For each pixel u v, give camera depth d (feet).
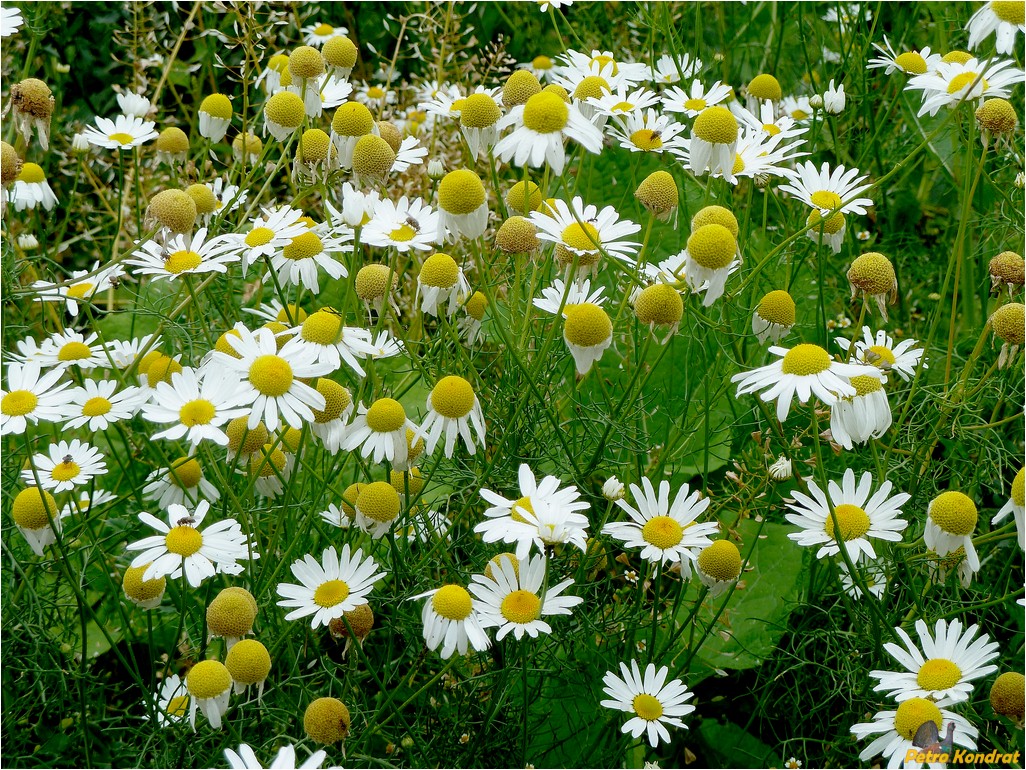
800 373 1.61
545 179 1.94
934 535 1.64
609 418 1.82
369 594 1.71
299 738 1.70
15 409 1.73
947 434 1.90
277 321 1.87
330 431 1.68
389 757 1.77
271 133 1.94
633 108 1.98
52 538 1.73
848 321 2.35
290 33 2.72
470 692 1.80
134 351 2.00
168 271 1.76
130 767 1.83
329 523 1.90
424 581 1.75
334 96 2.06
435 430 1.67
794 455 1.95
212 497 1.85
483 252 1.95
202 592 2.00
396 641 1.93
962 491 2.04
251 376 1.61
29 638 1.82
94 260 2.72
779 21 2.76
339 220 1.91
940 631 1.58
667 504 1.72
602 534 1.82
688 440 2.04
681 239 2.36
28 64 2.28
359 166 1.81
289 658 1.72
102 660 2.06
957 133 2.30
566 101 1.80
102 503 1.90
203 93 3.04
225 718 1.59
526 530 1.53
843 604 1.89
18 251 2.21
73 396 1.77
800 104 2.47
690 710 1.65
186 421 1.59
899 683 1.56
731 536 1.90
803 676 1.92
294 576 1.78
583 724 1.87
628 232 1.79
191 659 1.87
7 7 2.47
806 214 2.25
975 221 2.31
